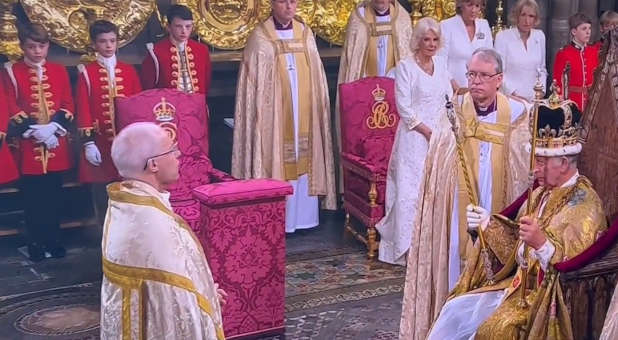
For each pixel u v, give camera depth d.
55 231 6.85
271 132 7.26
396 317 5.58
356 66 7.54
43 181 6.67
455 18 7.55
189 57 7.03
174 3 7.47
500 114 4.70
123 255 3.21
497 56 4.66
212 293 3.39
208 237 4.96
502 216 4.09
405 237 6.46
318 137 7.44
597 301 3.70
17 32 6.72
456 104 4.75
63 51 7.25
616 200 3.81
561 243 3.66
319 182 7.48
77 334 5.41
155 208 3.25
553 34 8.91
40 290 6.18
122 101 6.02
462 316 4.07
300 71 7.30
